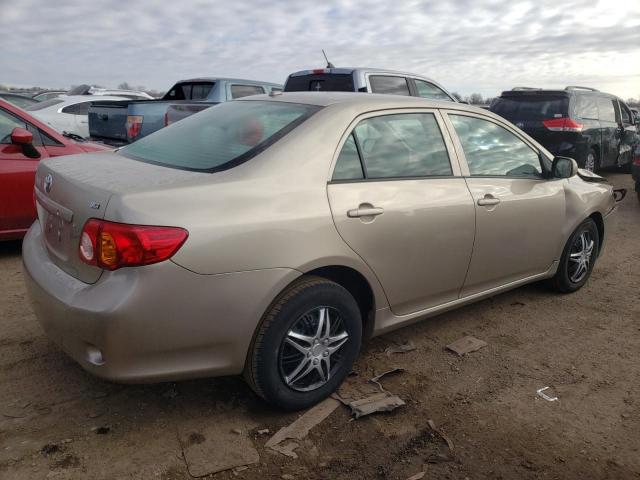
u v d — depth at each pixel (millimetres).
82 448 2635
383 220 3131
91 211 2518
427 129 3592
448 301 3754
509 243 4004
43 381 3180
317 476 2541
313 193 2881
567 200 4539
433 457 2695
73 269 2684
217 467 2555
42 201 3076
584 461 2703
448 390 3291
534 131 10305
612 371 3578
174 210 2482
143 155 3299
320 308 2934
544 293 4926
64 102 12828
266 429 2846
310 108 3240
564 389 3338
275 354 2789
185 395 3115
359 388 3258
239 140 3082
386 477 2553
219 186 2639
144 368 2514
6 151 5172
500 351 3811
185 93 10484
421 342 3910
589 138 10359
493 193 3818
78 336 2512
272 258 2688
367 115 3271
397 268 3271
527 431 2920
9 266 5129
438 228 3436
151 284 2406
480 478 2568
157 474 2494
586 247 4895
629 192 10375
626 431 2945
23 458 2541
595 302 4762
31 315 4039
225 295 2578
